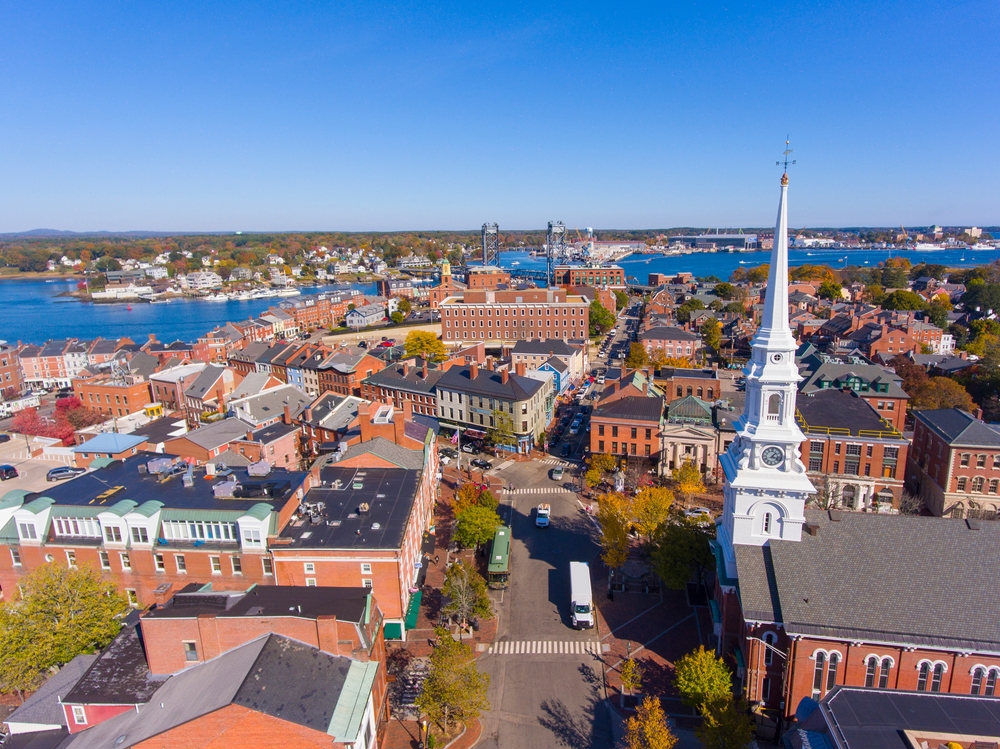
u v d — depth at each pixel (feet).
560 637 194.39
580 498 298.76
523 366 391.24
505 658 184.96
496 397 358.02
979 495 270.67
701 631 194.39
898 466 277.03
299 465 339.36
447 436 394.11
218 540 190.29
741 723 131.64
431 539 253.24
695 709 158.61
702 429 306.96
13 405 516.73
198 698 122.01
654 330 607.78
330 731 116.06
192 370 484.33
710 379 369.30
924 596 145.38
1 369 572.51
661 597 213.87
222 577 189.16
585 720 160.35
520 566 237.45
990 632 139.13
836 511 160.86
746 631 157.38
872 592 147.84
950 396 378.73
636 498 254.27
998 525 150.92
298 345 529.45
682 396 374.43
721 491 298.35
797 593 150.51
